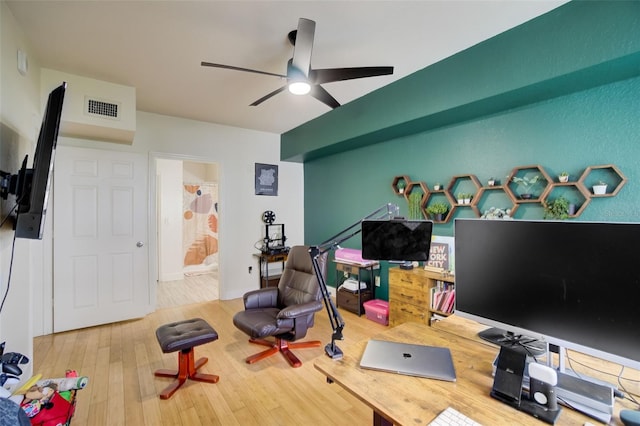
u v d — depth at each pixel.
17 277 2.05
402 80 2.96
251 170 4.71
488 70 2.30
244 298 2.87
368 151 3.96
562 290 0.91
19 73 2.06
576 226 0.88
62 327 3.17
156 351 2.77
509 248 1.03
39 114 2.56
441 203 3.11
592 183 2.17
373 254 1.32
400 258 1.30
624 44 1.71
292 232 5.16
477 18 2.06
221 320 3.58
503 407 0.86
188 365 2.28
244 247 4.65
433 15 2.02
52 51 2.40
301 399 2.08
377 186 3.84
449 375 1.01
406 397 0.92
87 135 3.23
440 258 3.01
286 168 5.09
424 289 2.84
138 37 2.23
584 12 1.85
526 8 1.96
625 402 0.87
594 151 2.15
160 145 3.94
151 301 3.84
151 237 3.84
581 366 1.08
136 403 2.02
